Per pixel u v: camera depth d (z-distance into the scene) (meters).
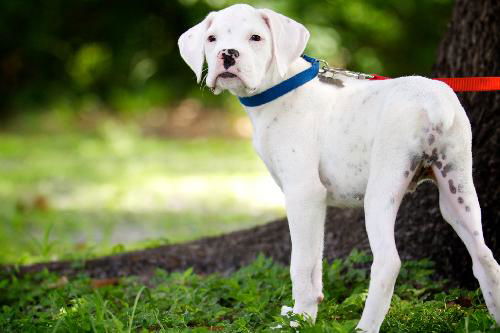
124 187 14.84
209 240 8.68
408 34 23.08
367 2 22.47
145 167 17.20
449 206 5.14
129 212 12.55
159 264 8.27
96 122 23.39
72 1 23.97
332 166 5.39
